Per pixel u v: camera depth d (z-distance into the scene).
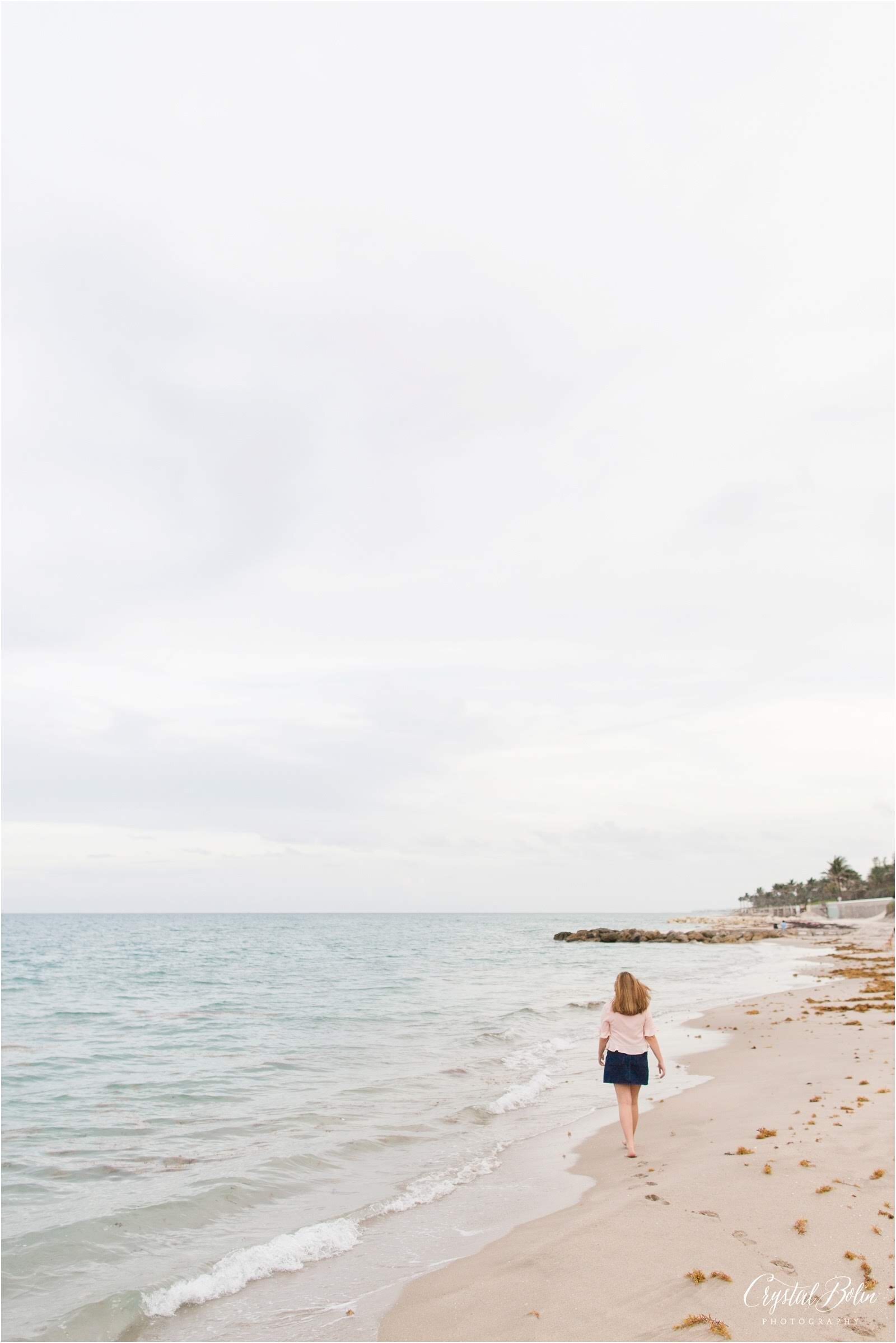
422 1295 6.38
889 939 70.81
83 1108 14.02
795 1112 10.77
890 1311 5.32
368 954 71.12
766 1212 7.08
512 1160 10.11
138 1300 6.64
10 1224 8.55
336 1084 15.29
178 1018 27.89
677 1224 7.01
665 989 33.00
